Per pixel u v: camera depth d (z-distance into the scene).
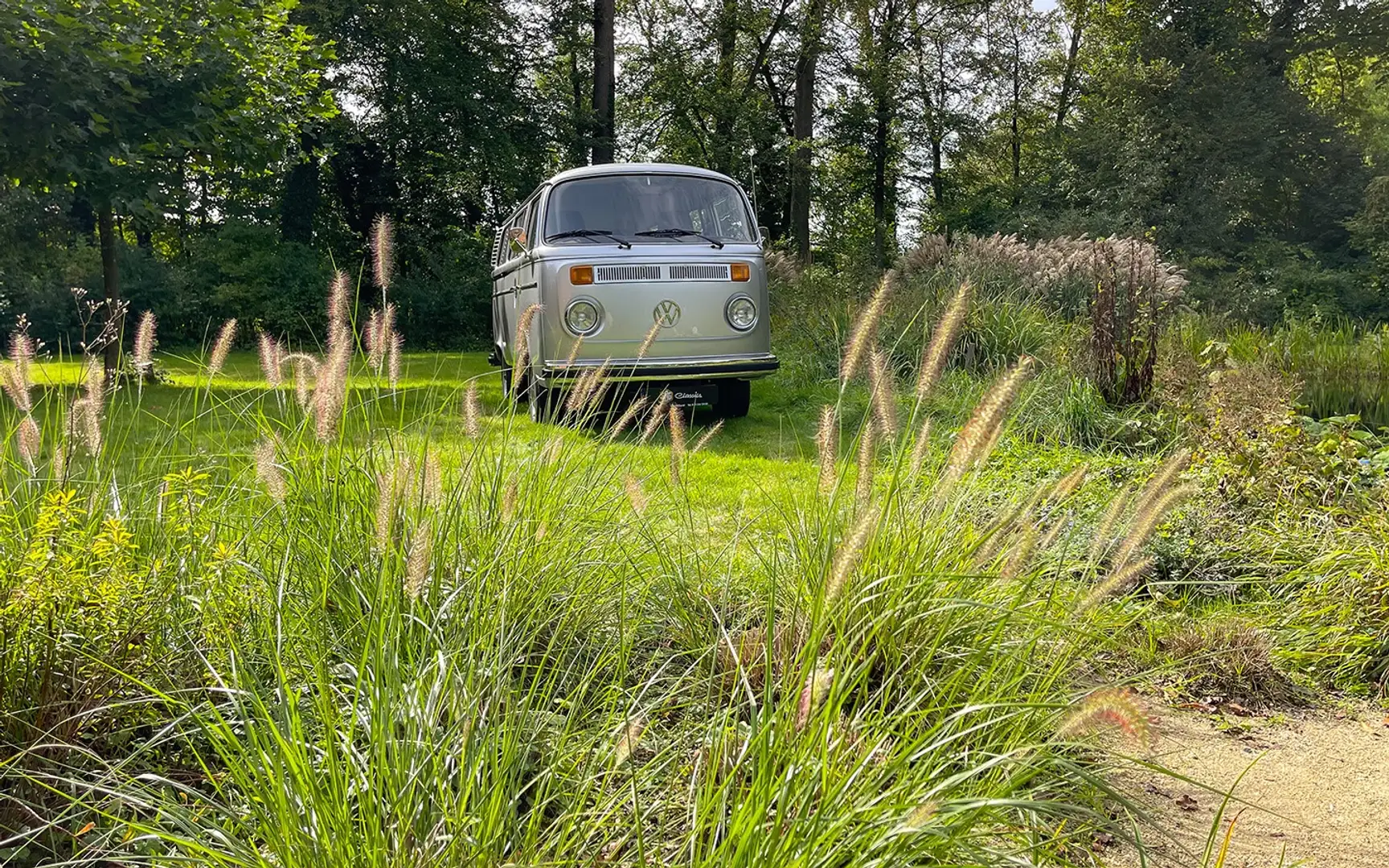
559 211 8.55
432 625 2.35
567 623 2.95
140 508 2.85
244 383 3.61
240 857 1.72
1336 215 26.62
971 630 2.72
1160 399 8.38
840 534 2.85
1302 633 4.01
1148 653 3.67
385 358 3.20
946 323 2.56
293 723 1.76
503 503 2.82
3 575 2.34
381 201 24.25
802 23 26.47
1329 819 2.68
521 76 25.91
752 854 1.64
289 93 12.25
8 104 8.75
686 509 4.09
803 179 25.28
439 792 1.80
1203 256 22.48
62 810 2.18
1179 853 2.45
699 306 8.23
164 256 23.80
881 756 2.00
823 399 9.44
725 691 2.66
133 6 9.89
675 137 27.45
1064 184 26.67
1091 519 4.13
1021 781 1.90
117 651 2.46
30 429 2.57
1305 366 12.23
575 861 1.82
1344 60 30.80
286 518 2.73
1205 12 27.52
